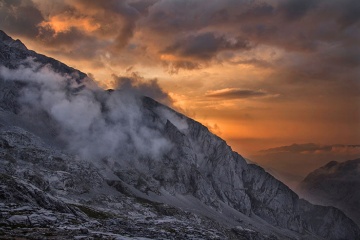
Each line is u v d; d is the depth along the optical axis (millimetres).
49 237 139000
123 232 194625
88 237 146375
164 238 198125
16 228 156875
